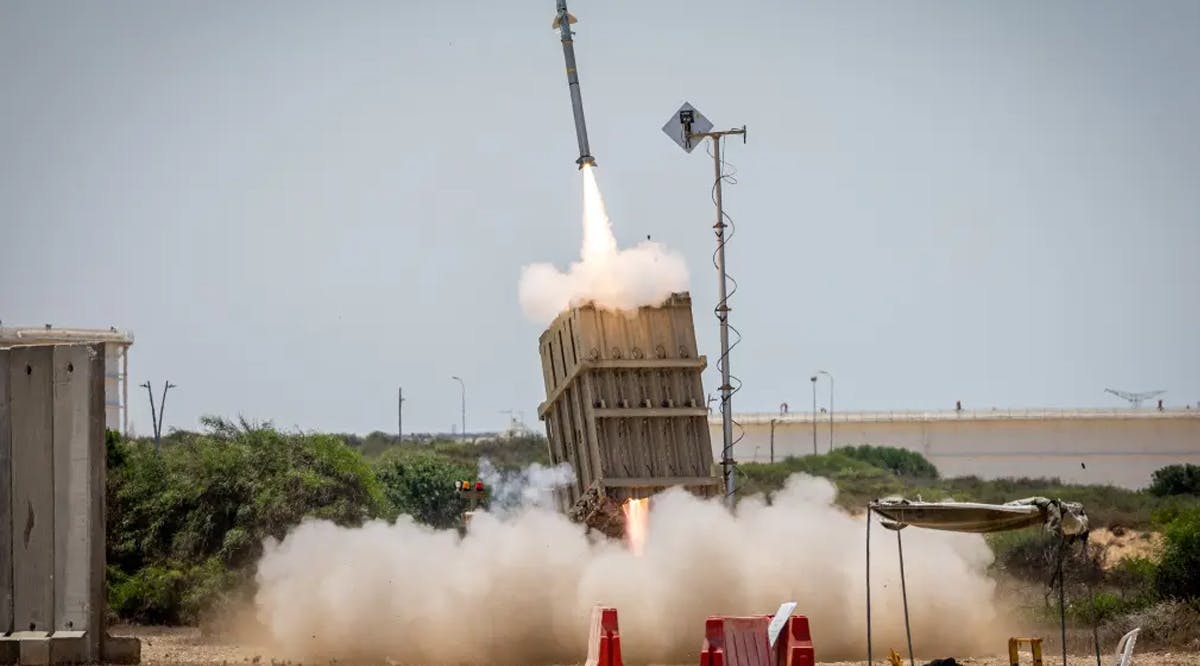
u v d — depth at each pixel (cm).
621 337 11888
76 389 10088
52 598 10075
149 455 19075
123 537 17488
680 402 11988
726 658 8531
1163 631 11969
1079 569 16000
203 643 12838
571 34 14425
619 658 8900
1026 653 11044
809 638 8588
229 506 17125
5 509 10181
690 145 13712
